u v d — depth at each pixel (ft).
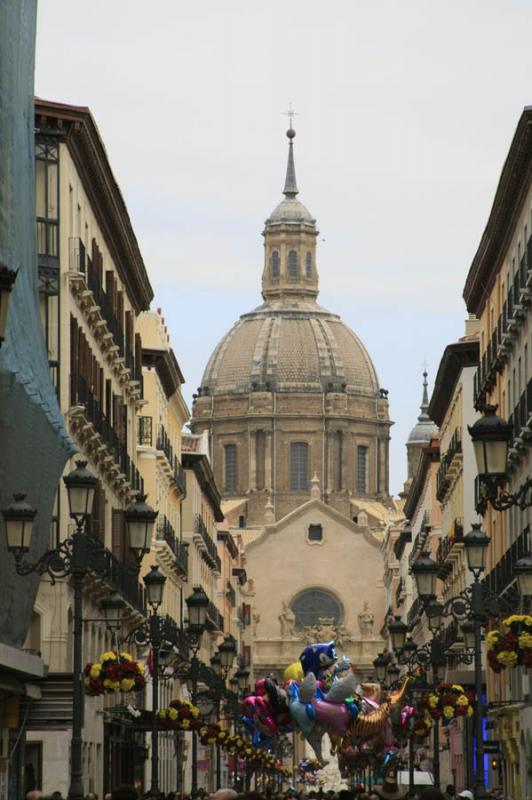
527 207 385.09
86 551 217.97
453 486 625.00
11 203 280.31
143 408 570.46
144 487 553.23
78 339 368.48
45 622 357.20
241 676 562.25
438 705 341.41
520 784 406.82
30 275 300.40
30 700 329.11
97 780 398.42
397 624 378.73
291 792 405.59
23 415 288.71
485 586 270.05
